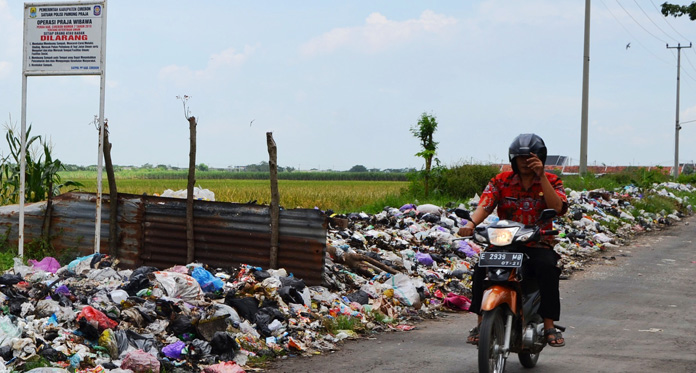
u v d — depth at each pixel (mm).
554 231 6250
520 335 6320
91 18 10852
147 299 8133
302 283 9461
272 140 10555
